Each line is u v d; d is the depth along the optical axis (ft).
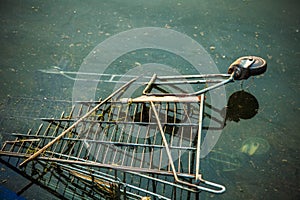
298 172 4.98
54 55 6.46
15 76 6.16
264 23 6.72
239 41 6.46
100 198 4.90
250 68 5.34
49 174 5.13
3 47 6.59
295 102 5.63
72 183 5.05
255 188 4.88
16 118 5.68
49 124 5.49
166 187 4.93
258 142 5.26
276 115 5.50
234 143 5.27
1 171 5.16
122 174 5.08
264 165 5.06
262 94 5.73
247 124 5.43
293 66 6.04
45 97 5.90
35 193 4.98
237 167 5.06
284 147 5.21
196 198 4.84
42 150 4.95
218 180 4.97
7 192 4.99
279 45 6.34
